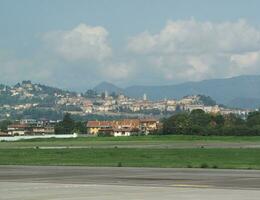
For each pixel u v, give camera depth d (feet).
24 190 157.07
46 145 649.20
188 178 195.11
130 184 173.17
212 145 583.17
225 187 160.66
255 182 177.06
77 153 408.87
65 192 150.20
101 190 154.51
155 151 429.38
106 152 419.33
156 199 131.44
